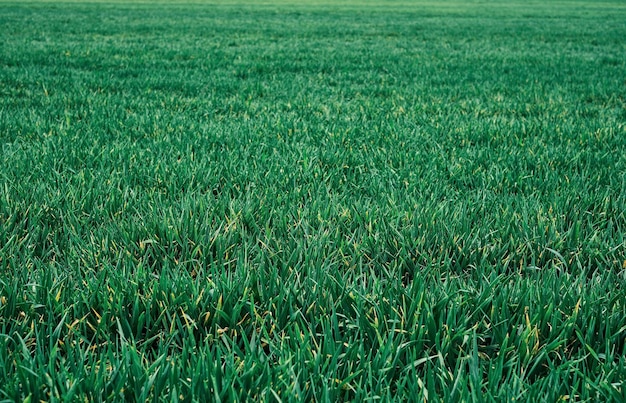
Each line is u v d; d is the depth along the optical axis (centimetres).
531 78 1156
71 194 381
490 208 375
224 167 459
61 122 672
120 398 183
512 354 216
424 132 630
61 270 283
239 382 184
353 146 564
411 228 325
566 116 780
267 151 532
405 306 232
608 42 2209
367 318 231
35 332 222
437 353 217
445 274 288
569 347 227
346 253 306
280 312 236
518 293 251
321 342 216
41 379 187
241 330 220
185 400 182
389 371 201
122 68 1274
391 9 4916
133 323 233
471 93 969
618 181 440
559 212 364
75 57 1448
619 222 360
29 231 327
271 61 1431
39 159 482
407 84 1071
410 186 413
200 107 790
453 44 2069
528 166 494
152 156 490
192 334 216
